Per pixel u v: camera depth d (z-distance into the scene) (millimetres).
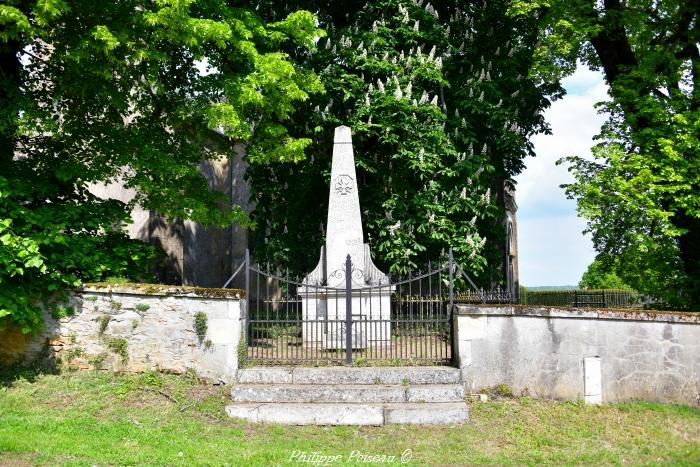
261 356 9422
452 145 13188
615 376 8820
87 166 10633
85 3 9484
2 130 9344
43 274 8922
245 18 11164
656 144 12312
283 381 8688
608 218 12242
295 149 11266
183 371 8875
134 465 6145
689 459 6859
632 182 11656
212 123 10312
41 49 10648
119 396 8305
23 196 9578
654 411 8375
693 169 11906
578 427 7805
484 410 8188
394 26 13781
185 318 8945
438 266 13156
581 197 12281
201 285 19422
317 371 8703
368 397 8266
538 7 13633
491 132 14320
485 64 14281
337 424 7852
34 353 8953
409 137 12977
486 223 14555
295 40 11672
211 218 11750
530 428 7727
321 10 15000
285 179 14461
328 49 13398
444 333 9859
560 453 7012
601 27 13180
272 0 14219
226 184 20625
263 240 17031
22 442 6430
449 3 15242
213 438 7270
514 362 8766
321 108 13562
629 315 8891
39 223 9039
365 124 12625
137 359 8945
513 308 8797
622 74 13203
